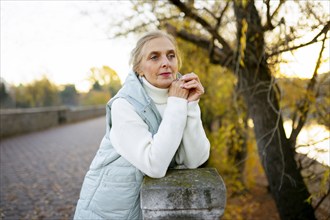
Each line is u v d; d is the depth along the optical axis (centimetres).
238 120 512
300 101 321
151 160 136
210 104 538
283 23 254
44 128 1628
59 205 488
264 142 337
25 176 650
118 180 154
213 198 124
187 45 468
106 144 160
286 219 343
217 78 508
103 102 3766
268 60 308
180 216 126
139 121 147
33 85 3002
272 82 290
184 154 157
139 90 153
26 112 1412
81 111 2395
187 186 125
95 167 163
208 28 331
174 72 161
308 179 335
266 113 326
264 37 298
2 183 595
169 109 145
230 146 556
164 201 125
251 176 604
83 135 1391
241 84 344
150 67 155
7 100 2988
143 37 160
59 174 674
